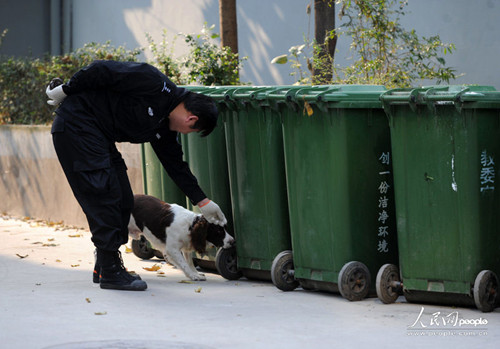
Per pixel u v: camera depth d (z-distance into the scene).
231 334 4.99
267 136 6.82
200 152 7.50
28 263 8.12
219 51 10.85
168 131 6.60
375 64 9.49
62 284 6.73
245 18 12.98
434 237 5.85
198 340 4.82
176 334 4.96
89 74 6.17
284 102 6.45
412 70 9.80
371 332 5.12
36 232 10.86
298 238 6.54
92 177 6.25
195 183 6.86
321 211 6.34
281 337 4.94
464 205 5.70
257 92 6.80
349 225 6.28
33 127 12.24
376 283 6.10
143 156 8.52
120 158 6.62
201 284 7.00
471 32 10.06
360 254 6.32
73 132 6.22
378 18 9.56
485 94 5.61
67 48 18.69
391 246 6.44
